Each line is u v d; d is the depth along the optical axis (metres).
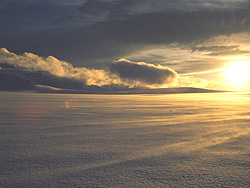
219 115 10.98
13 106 16.08
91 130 6.71
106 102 23.33
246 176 3.12
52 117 9.91
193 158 3.94
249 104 20.25
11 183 2.90
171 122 8.48
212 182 2.93
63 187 2.79
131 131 6.57
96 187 2.78
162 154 4.20
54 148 4.62
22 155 4.11
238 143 5.07
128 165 3.58
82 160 3.84
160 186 2.81
